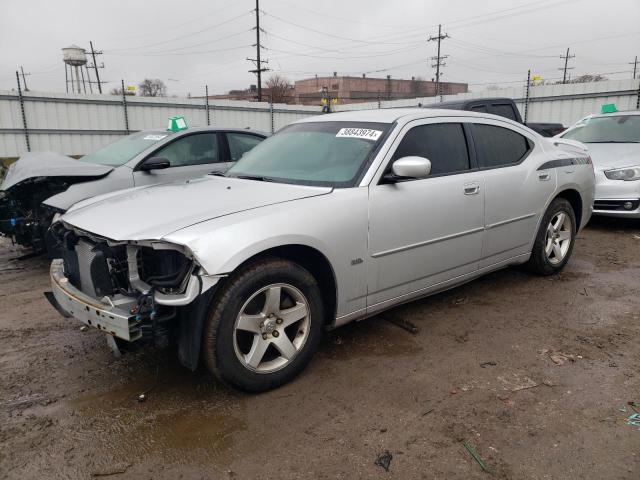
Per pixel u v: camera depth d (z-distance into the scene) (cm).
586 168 535
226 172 418
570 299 460
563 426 271
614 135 838
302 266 323
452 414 283
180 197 337
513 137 469
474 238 412
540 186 471
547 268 509
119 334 269
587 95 1750
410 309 438
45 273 587
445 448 254
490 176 423
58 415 288
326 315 339
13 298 493
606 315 423
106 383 323
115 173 598
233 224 282
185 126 689
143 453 255
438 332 392
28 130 1836
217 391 311
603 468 238
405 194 357
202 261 264
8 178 596
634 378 319
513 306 443
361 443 259
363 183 341
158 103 2084
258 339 297
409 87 7925
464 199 396
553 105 1839
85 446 260
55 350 371
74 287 310
